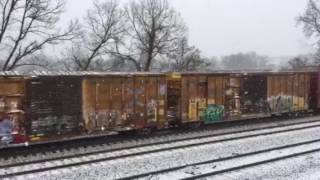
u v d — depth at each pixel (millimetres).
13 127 19391
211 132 26531
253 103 30906
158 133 26203
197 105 27359
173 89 26578
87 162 17938
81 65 55875
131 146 21547
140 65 61562
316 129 28016
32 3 46562
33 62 48094
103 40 58000
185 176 15711
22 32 46688
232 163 17891
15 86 19438
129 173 16312
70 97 21266
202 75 27562
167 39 62312
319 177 15727
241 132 26594
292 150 20719
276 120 33156
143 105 24375
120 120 23328
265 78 31688
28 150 20781
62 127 21062
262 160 18094
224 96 28922
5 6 45844
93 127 22172
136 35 61562
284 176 15828
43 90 20328
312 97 36531
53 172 16438
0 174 16094
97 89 22266
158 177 15555
